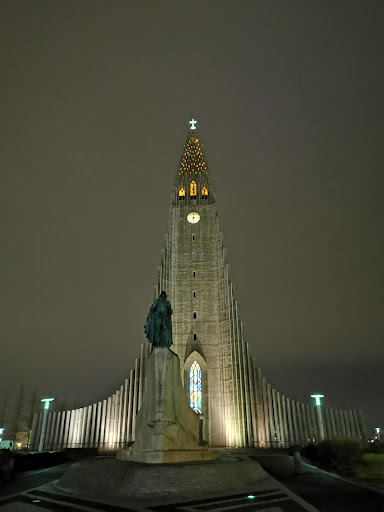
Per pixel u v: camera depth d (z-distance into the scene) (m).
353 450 24.41
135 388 49.12
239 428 46.69
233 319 52.03
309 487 17.16
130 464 16.23
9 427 65.19
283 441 46.06
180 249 58.56
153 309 20.91
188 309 54.53
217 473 16.09
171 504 13.27
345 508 12.95
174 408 19.23
